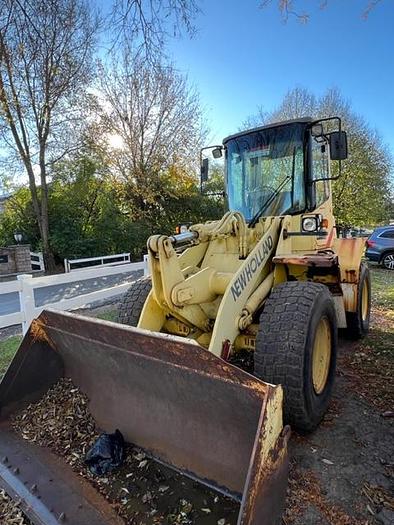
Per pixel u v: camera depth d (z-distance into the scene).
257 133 3.89
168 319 2.97
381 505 2.06
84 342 2.47
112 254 16.86
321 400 2.81
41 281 5.33
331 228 4.33
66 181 15.85
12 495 2.09
